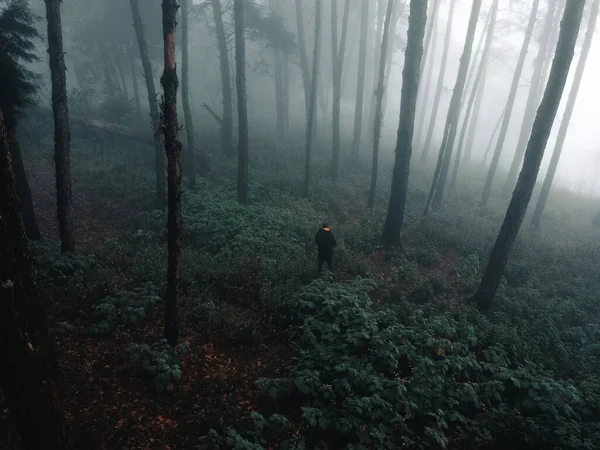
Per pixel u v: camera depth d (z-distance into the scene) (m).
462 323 9.04
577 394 7.13
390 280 11.41
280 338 8.14
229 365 7.25
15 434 5.16
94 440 5.32
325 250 10.62
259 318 8.62
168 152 6.07
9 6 10.25
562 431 6.09
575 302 11.46
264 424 5.73
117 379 6.49
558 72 8.82
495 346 8.29
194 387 6.60
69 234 9.91
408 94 12.48
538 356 8.53
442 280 11.91
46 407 3.57
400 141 12.89
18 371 3.29
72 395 6.02
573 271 13.70
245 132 15.61
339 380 6.57
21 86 9.30
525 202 9.71
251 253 11.41
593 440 6.11
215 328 8.10
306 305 8.69
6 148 3.66
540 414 6.59
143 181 17.08
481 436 6.17
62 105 9.11
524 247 15.30
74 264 9.37
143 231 12.80
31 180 15.41
